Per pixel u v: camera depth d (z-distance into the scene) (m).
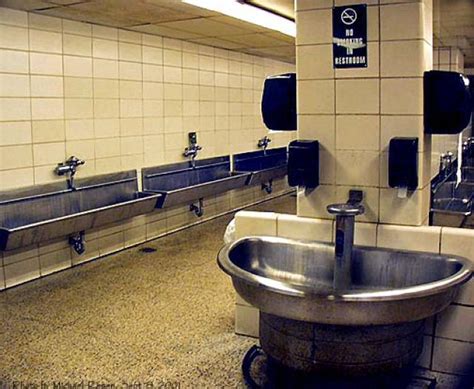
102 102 4.98
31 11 4.18
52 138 4.49
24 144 4.25
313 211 2.87
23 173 4.26
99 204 4.96
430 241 2.59
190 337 3.21
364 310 2.00
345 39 2.65
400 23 2.53
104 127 5.02
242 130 7.45
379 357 2.23
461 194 4.71
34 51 4.28
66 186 4.64
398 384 2.53
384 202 2.69
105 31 4.95
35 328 3.37
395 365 2.26
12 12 4.08
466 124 2.60
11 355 2.99
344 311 2.01
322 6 2.67
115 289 4.11
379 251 2.63
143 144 5.54
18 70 4.16
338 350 2.23
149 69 5.55
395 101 2.60
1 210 4.09
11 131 4.14
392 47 2.56
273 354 2.40
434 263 2.50
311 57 2.74
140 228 5.56
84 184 4.80
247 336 3.20
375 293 1.98
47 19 4.37
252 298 2.19
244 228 3.04
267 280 2.14
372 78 2.63
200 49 6.38
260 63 7.84
